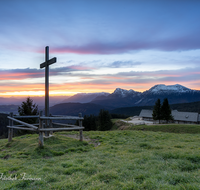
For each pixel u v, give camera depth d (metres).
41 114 11.48
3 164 8.38
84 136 18.47
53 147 11.71
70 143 13.10
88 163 7.80
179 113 88.31
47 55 14.19
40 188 5.38
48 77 14.20
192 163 7.27
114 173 6.28
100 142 15.38
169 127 52.44
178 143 13.18
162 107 69.81
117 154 10.11
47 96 14.05
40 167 7.76
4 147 13.42
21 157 10.02
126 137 17.42
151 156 8.71
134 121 87.88
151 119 95.31
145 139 16.05
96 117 112.56
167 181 5.41
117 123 86.81
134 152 10.68
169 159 8.17
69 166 7.60
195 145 11.70
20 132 30.31
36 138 14.03
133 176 6.03
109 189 5.00
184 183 5.14
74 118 13.57
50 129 11.53
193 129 45.56
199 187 4.74
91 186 5.24
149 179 5.58
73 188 5.29
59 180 6.02
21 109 30.17
